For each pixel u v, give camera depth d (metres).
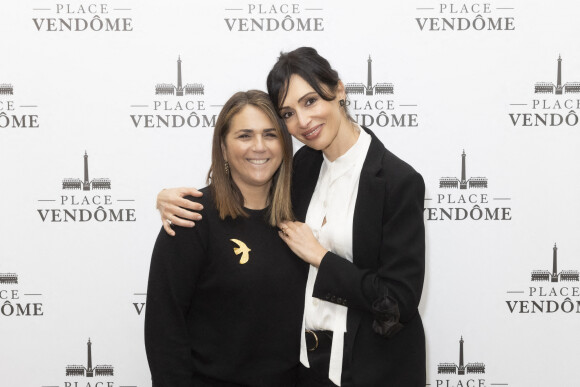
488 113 2.18
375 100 2.18
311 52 1.45
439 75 2.17
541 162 2.20
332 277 1.42
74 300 2.26
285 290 1.52
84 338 2.27
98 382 2.29
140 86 2.17
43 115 2.17
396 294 1.39
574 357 2.29
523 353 2.29
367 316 1.49
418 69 2.16
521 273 2.25
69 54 2.15
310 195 1.62
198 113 2.19
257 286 1.48
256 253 1.50
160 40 2.15
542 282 2.25
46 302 2.25
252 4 2.14
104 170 2.21
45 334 2.27
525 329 2.28
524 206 2.22
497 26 2.15
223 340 1.50
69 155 2.19
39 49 2.15
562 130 2.19
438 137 2.19
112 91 2.17
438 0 2.14
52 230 2.23
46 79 2.16
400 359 1.48
